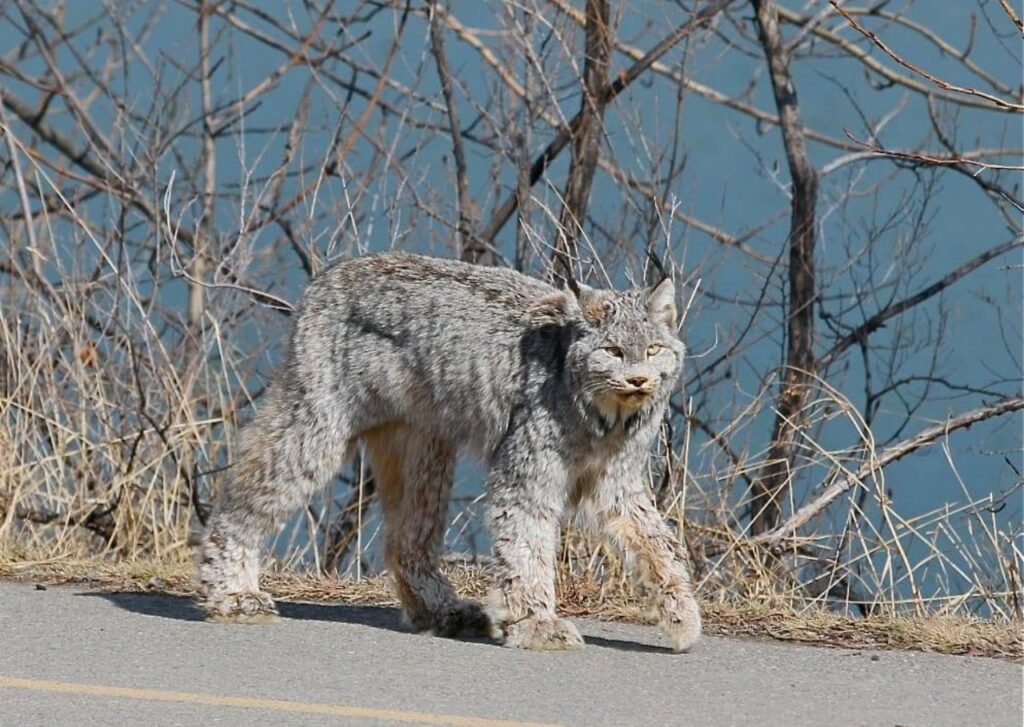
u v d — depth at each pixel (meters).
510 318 23.36
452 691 19.47
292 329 24.61
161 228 36.06
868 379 35.31
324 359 24.23
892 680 20.52
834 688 20.02
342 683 19.77
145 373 33.81
